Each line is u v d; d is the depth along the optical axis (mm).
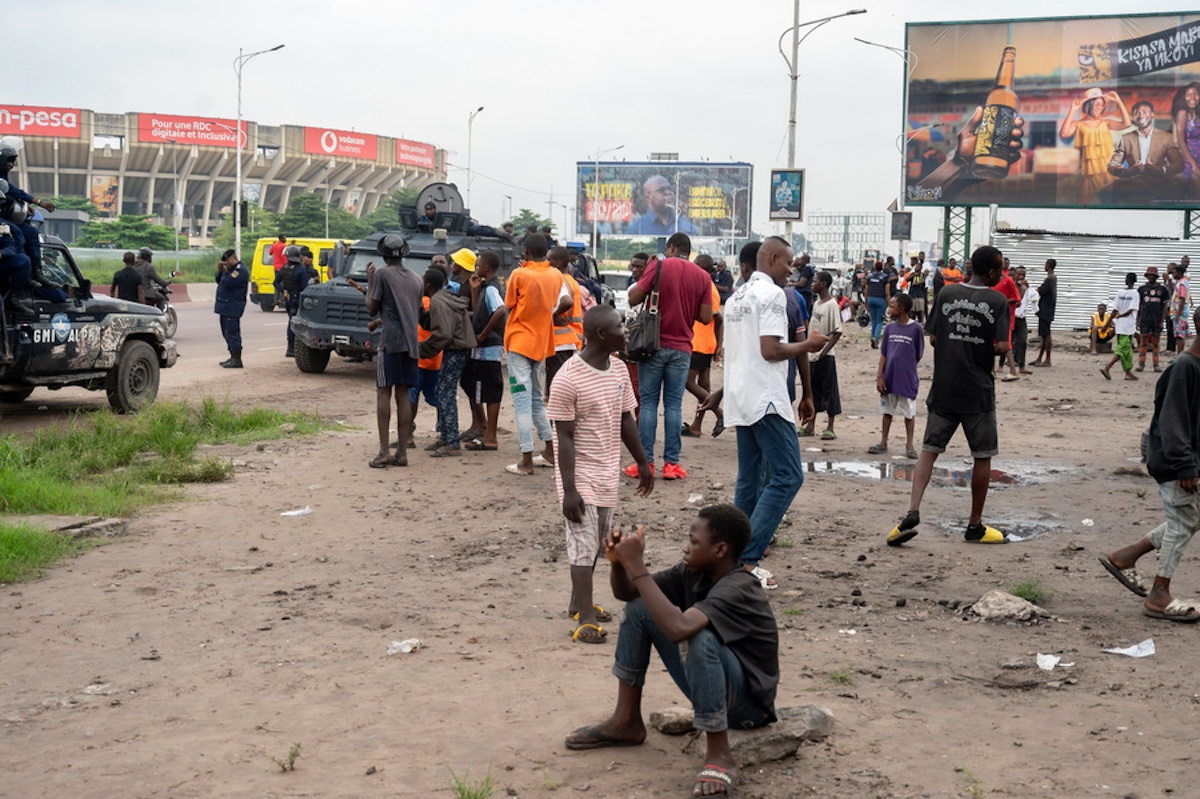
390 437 12633
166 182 162000
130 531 8188
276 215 132500
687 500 9305
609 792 4020
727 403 6871
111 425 11672
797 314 8461
